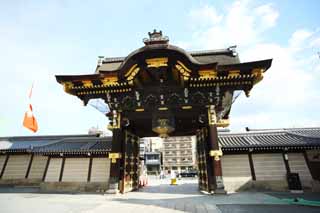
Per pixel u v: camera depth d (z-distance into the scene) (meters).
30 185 21.08
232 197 11.33
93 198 11.58
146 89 14.87
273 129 19.36
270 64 12.45
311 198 10.81
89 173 16.44
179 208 8.38
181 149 82.44
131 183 16.12
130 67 13.49
